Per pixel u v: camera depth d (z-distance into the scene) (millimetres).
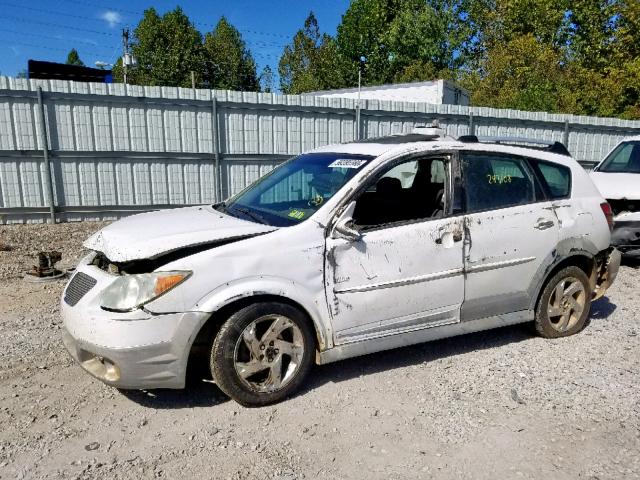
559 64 31219
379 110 12414
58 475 2801
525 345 4598
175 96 10688
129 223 3918
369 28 44438
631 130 16000
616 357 4383
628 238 6898
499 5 40219
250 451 3041
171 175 10992
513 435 3234
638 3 29109
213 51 54688
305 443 3125
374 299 3758
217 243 3414
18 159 9844
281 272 3445
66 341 3537
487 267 4164
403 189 4371
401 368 4121
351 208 3711
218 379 3391
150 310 3160
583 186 4770
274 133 11648
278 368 3520
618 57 29906
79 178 10320
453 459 2994
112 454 2992
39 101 9688
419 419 3398
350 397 3662
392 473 2867
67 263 7402
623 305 5762
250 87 58531
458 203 4074
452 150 4125
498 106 25016
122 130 10461
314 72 55562
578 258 4711
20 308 5402
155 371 3227
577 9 34562
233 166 11430
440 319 4070
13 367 4020
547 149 4848
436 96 17859
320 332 3619
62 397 3602
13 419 3314
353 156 4145
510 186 4363
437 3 45031
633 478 2850
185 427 3271
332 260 3602
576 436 3236
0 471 2822
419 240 3881
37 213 10156
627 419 3434
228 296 3291
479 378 3965
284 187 4254
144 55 49219
